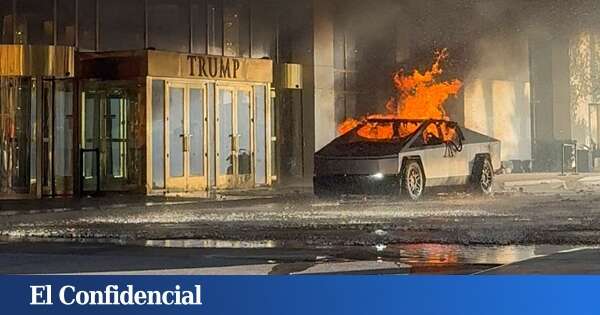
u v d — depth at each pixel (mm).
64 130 23734
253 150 26391
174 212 18500
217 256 11203
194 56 24703
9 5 23531
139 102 23656
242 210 18781
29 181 23250
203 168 25078
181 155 24484
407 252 11375
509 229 13891
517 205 19172
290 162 28750
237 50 27766
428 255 11070
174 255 11336
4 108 23266
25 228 15281
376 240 12727
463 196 22297
